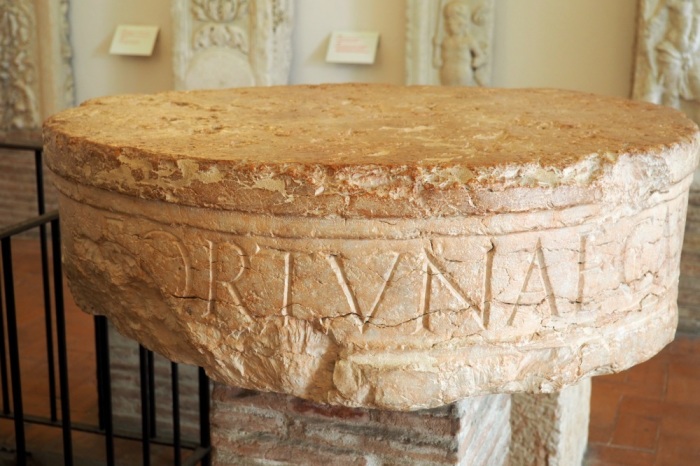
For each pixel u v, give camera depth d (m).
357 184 1.80
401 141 2.09
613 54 4.86
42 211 3.46
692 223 4.58
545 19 4.96
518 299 1.93
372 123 2.37
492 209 1.83
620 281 2.05
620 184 1.95
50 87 6.00
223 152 1.94
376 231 1.84
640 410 3.80
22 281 5.24
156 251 2.01
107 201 2.07
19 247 5.97
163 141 2.07
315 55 5.50
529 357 2.00
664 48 4.54
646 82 4.62
